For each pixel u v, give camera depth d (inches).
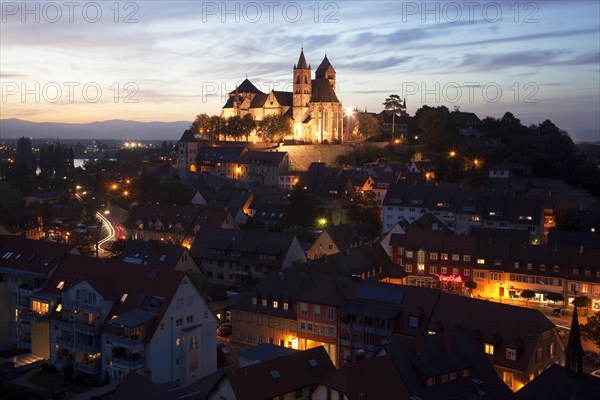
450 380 2605.8
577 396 2293.3
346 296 3644.2
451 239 5433.1
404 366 2544.3
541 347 3061.0
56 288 3722.9
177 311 3334.2
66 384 3353.8
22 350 3929.6
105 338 3356.3
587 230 6294.3
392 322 3376.0
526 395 2384.4
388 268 5152.6
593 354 3683.6
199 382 3383.4
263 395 2549.2
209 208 7549.2
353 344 3516.2
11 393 3129.9
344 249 5270.7
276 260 5216.5
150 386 2396.7
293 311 3878.0
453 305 3319.4
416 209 7066.9
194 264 4820.4
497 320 3157.0
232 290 5054.1
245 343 4084.6
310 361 2775.6
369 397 2378.2
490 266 5182.1
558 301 4867.1
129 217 7490.2
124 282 3526.1
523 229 6358.3
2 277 4057.6
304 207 7194.9
